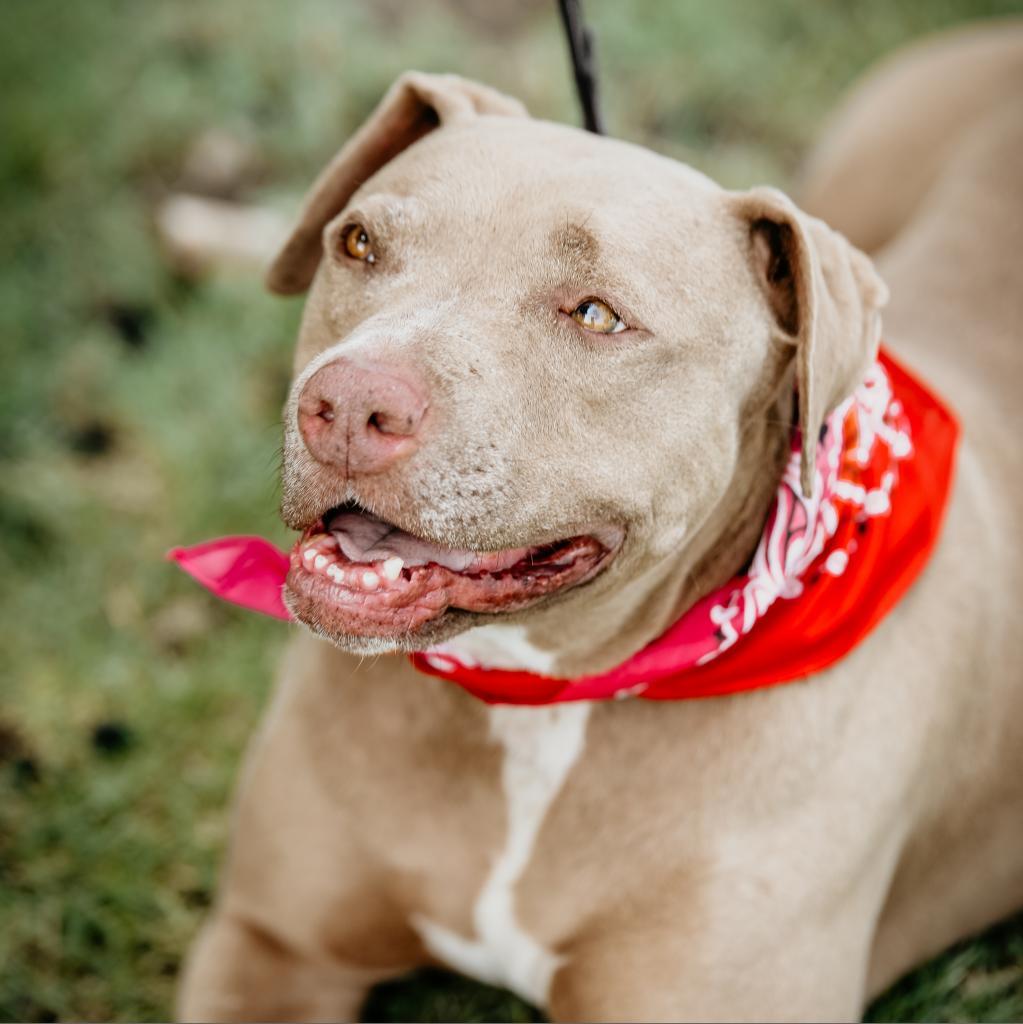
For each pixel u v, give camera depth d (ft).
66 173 19.20
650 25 21.44
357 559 8.41
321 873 10.52
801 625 9.57
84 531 15.40
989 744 11.13
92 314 17.70
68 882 12.67
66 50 20.86
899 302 13.42
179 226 17.98
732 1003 9.74
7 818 13.05
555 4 22.21
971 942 12.37
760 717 9.71
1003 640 11.01
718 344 8.87
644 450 8.72
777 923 9.62
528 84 20.43
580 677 9.86
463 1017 11.92
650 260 8.57
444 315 8.34
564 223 8.48
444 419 8.00
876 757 9.87
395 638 8.44
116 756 13.57
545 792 9.98
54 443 16.26
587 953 10.06
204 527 15.56
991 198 14.19
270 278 10.86
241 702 14.12
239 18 21.25
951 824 11.17
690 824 9.72
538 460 8.38
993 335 12.64
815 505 9.45
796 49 21.74
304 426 7.98
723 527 9.77
